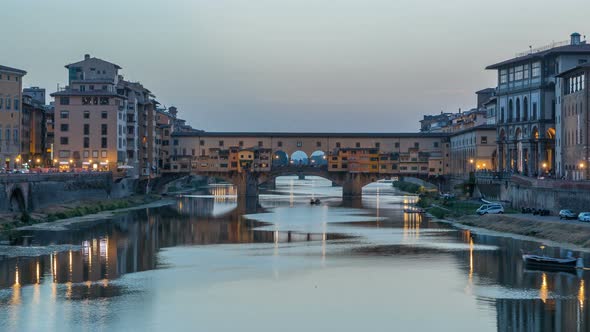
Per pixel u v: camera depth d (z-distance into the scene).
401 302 71.94
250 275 85.19
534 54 166.50
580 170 136.62
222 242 113.81
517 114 175.12
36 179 141.88
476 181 185.38
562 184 124.06
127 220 146.50
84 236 116.88
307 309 69.56
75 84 195.38
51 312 67.44
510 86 178.25
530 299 72.00
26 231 120.88
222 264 92.44
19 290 75.69
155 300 72.38
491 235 120.00
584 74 134.62
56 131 191.62
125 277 83.06
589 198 115.50
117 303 71.00
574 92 141.12
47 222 135.88
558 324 63.22
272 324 64.75
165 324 64.31
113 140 191.12
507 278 81.94
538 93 164.62
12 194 133.88
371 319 66.12
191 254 100.44
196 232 127.12
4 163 167.12
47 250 100.50
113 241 112.19
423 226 137.62
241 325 64.31
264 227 136.88
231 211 174.88
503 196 161.25
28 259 92.88
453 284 79.38
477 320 65.19
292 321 65.62
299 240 116.38
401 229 132.38
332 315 67.44
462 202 172.62
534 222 119.00
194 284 79.81
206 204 198.88
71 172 162.38
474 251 101.56
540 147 164.38
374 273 86.25
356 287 78.62
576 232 105.94
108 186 184.25
